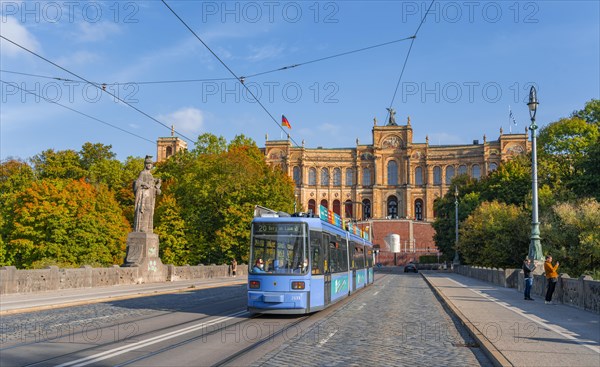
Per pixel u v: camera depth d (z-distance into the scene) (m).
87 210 63.47
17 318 18.34
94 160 92.94
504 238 50.25
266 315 19.58
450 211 89.81
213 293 31.81
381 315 19.98
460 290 32.81
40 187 63.19
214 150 78.81
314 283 19.47
